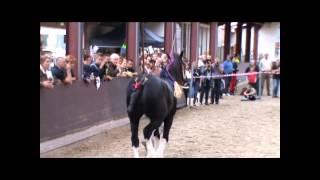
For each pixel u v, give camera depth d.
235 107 17.67
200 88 17.89
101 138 10.73
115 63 12.88
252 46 37.41
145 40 18.17
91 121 11.55
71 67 10.77
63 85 10.22
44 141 9.51
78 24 11.53
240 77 29.98
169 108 8.23
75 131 10.77
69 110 10.50
